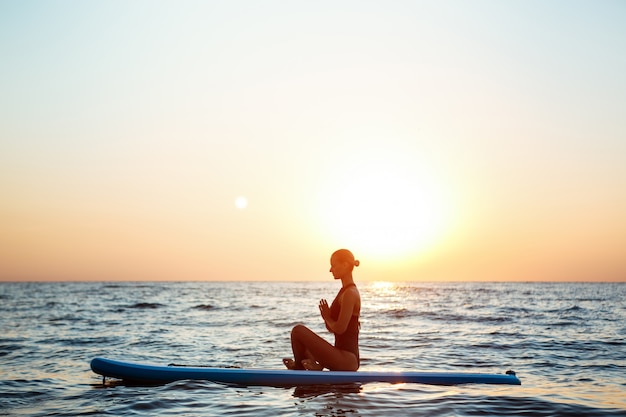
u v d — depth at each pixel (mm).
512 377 6422
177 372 6344
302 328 6516
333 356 6410
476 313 23672
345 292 6496
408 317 21484
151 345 11305
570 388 6277
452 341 12219
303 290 86938
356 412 4898
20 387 6371
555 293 67125
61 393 5973
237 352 10078
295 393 5711
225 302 38625
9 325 16766
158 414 4898
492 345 11344
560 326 16516
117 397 5609
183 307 30609
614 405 5285
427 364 8633
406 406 5117
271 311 26469
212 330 15266
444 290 87625
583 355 9688
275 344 11508
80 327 16156
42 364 8422
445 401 5328
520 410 5023
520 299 44625
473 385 6176
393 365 8516
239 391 5809
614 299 45000
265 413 4887
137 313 24297
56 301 38812
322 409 5008
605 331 14664
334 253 6668
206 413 4910
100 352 10047
